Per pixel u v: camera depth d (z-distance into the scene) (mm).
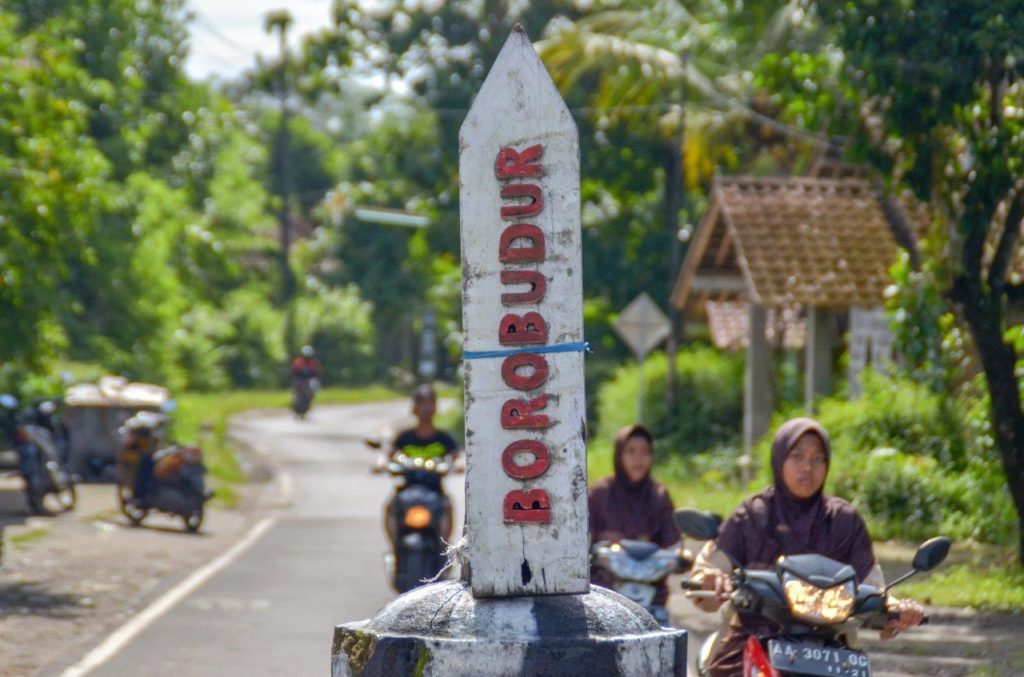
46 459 29062
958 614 17000
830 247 34219
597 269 56156
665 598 12227
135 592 19391
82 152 24766
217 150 76438
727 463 39031
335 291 106938
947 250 19438
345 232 108562
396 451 19422
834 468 26375
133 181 52844
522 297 7078
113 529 27250
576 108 55031
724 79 48000
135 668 14156
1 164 22719
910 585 19000
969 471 25703
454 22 60719
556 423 7082
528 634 7027
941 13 17453
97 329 48031
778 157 51562
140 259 50656
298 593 19688
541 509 7098
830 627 8156
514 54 7145
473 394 7125
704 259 38094
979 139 18391
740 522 8969
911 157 19094
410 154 61594
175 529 28328
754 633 8594
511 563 7121
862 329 34531
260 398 83000
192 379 80000
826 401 31047
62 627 16438
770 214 35125
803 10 18625
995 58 17266
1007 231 19500
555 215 7078
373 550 25359
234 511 33312
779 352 43188
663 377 45500
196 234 59406
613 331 56438
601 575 12219
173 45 63438
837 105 19547
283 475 43250
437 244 61094
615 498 12883
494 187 7113
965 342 26109
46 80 23312
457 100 60250
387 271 108188
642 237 55875
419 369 118375
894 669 14117
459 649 6977
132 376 49406
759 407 36594
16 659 14422
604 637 7059
